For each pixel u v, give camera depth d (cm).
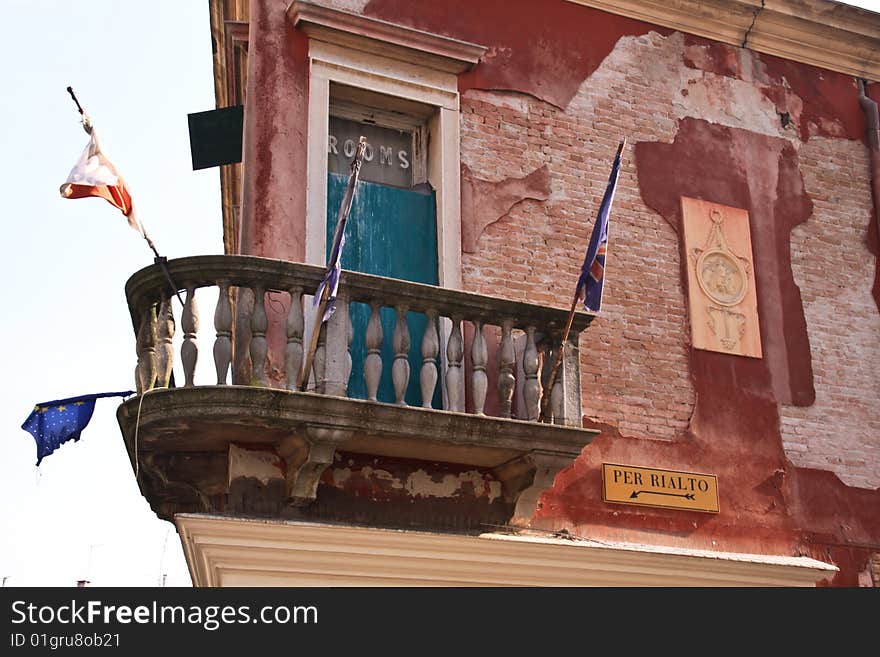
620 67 1165
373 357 893
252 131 992
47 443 881
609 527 1005
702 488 1052
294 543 873
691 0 1201
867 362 1173
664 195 1139
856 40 1274
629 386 1058
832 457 1120
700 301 1116
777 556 1056
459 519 950
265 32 1021
